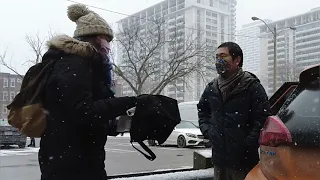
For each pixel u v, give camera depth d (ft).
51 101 7.28
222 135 12.05
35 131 7.48
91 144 7.44
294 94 9.80
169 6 211.61
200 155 16.70
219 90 12.21
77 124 7.18
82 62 7.34
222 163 12.14
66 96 7.00
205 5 204.95
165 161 39.78
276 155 9.04
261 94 11.69
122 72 110.52
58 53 7.47
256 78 12.06
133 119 7.77
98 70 7.78
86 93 7.15
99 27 7.88
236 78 11.96
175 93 217.15
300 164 8.50
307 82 9.55
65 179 7.22
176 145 56.70
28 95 7.45
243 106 11.78
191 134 54.60
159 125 7.84
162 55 123.54
